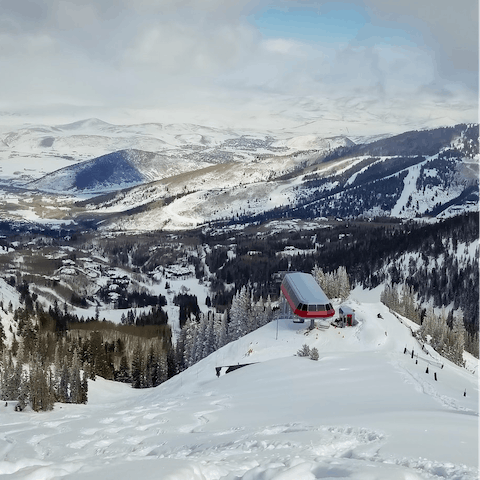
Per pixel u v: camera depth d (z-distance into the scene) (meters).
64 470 16.94
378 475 16.52
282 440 26.28
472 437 24.80
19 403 89.81
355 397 46.31
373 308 105.06
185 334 155.75
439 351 102.81
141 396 92.06
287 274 102.56
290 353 80.62
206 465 18.23
